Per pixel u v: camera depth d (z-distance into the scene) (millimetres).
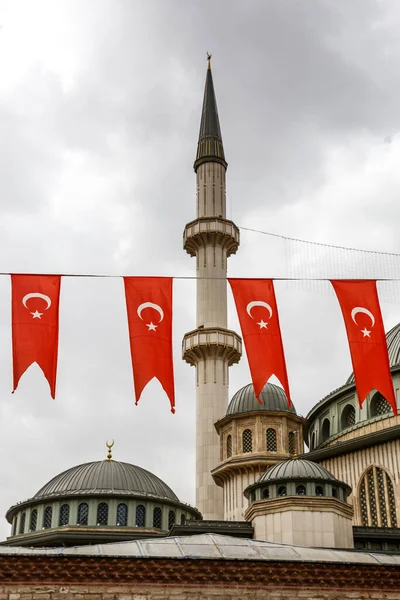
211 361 67750
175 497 67000
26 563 27359
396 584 29500
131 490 64000
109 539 57250
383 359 34031
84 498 62250
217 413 65812
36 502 63094
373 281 34969
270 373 33281
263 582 28672
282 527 43969
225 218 74312
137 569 27984
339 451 53969
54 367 31547
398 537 45938
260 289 34312
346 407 57656
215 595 28219
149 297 33188
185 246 74000
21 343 31469
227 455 60938
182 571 28219
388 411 54219
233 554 29812
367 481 52500
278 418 60062
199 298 71188
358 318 34344
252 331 33719
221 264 72250
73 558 27672
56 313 32125
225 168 78125
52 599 27172
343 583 29172
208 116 80562
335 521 44031
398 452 51250
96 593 27500
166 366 32625
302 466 46812
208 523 46156
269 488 46312
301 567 29016
